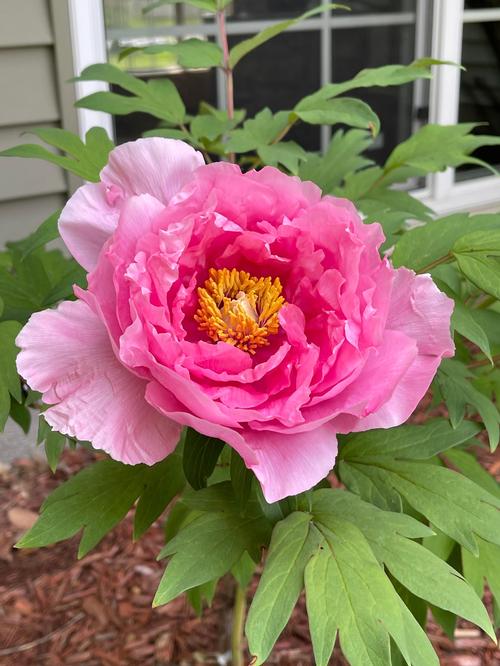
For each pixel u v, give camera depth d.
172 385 0.25
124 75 0.48
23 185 0.93
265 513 0.32
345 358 0.27
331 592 0.28
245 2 1.17
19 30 0.87
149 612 0.78
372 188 0.52
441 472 0.35
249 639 0.28
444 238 0.39
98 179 0.41
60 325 0.27
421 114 1.31
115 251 0.27
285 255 0.30
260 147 0.43
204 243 0.29
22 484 0.97
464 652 0.74
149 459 0.27
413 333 0.29
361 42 1.26
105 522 0.34
